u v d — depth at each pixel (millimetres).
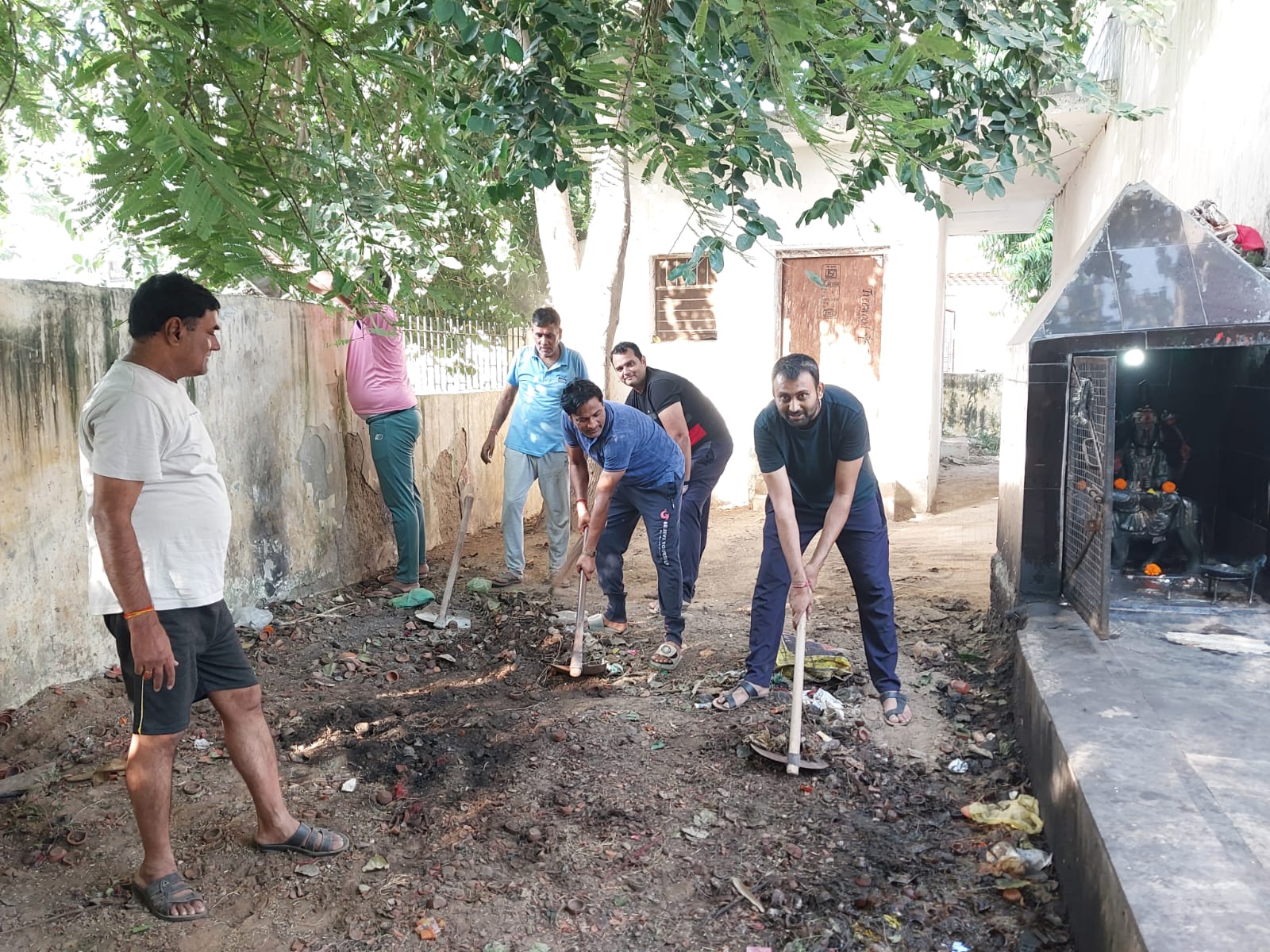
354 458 6375
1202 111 5148
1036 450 4504
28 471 4039
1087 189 8578
